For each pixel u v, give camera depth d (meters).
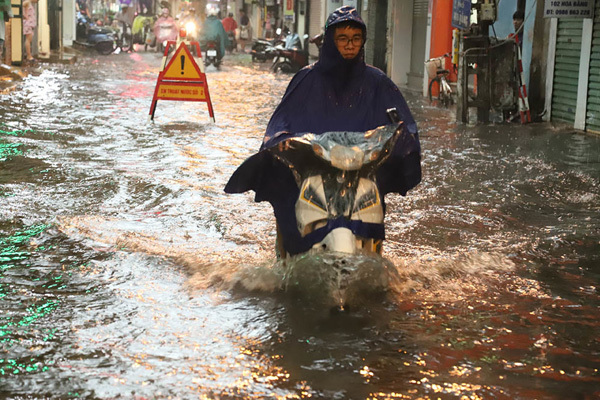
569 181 10.56
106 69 31.66
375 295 5.70
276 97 22.33
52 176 9.69
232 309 5.38
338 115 5.62
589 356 4.74
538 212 8.81
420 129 16.33
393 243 7.38
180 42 15.91
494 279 6.29
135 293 5.69
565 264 6.80
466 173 11.01
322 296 5.50
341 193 5.29
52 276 6.00
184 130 14.63
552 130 16.50
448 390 4.21
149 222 7.81
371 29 31.62
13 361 4.42
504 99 17.62
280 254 5.89
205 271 6.23
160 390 4.11
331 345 4.79
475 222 8.26
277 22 57.19
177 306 5.43
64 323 5.04
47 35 35.53
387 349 4.75
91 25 48.31
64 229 7.33
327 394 4.12
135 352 4.61
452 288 6.02
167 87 15.90
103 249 6.80
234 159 11.57
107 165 10.63
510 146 13.93
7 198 8.44
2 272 6.04
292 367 4.45
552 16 15.87
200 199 8.84
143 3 73.50
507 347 4.86
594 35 16.08
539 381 4.36
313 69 5.62
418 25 27.97
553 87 17.81
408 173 5.66
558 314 5.50
